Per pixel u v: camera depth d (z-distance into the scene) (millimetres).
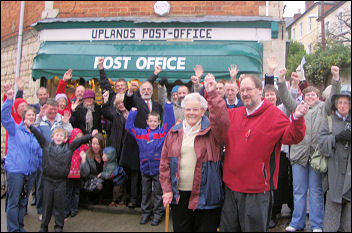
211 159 2984
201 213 3072
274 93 4066
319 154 3801
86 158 4988
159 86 5605
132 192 4957
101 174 5004
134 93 5082
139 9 6895
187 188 3078
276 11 6504
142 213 4809
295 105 4012
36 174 4734
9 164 4109
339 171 3627
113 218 4785
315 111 4031
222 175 3184
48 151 4156
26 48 8102
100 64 5387
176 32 6621
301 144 4020
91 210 5145
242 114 3062
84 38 6953
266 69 6410
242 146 2906
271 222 4332
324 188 3797
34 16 7910
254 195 2854
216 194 2992
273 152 2959
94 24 6910
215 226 3068
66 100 5477
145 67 6230
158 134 4516
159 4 6719
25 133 4316
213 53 6129
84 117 5312
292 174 4379
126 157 4805
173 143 3186
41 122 4816
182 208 3111
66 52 6562
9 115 4047
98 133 5121
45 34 7102
